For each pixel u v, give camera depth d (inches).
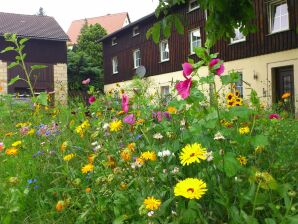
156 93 175.0
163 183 82.8
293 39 582.6
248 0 207.0
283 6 607.2
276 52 609.3
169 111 108.2
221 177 79.9
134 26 1023.0
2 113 209.6
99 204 84.4
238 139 85.8
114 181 87.6
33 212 95.4
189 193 61.8
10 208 89.0
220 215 73.2
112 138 117.5
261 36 634.2
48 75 1118.4
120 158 101.9
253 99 105.0
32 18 1229.7
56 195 101.2
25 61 1090.7
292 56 583.8
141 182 82.0
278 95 612.4
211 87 96.4
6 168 127.2
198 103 88.2
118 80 1130.7
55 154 126.1
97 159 110.6
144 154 84.2
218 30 207.9
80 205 88.4
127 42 1074.7
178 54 854.5
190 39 815.7
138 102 144.0
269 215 73.9
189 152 70.9
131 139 112.5
